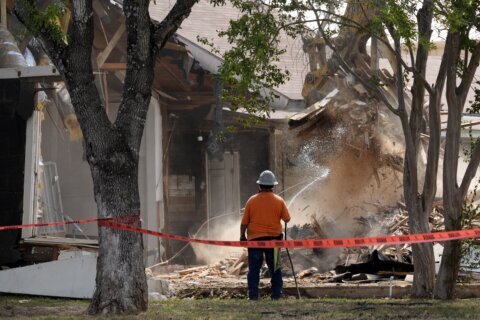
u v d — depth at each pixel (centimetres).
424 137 3000
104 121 1591
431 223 2547
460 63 1995
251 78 1886
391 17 1744
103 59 3112
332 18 2078
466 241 1978
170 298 2059
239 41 1891
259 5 1909
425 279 1969
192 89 3456
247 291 2142
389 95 3050
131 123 1603
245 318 1468
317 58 3200
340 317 1473
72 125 3036
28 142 2298
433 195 1970
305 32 2031
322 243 1569
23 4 1606
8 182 2288
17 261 2259
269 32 1906
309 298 2048
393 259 2430
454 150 1948
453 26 1770
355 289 2077
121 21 3150
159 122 3309
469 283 2091
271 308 1677
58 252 2239
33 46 3091
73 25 1591
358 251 2539
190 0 1638
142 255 1609
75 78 1587
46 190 2812
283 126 3409
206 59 3328
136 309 1581
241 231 1938
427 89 1948
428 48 1803
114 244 1581
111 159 1584
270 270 1938
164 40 1641
